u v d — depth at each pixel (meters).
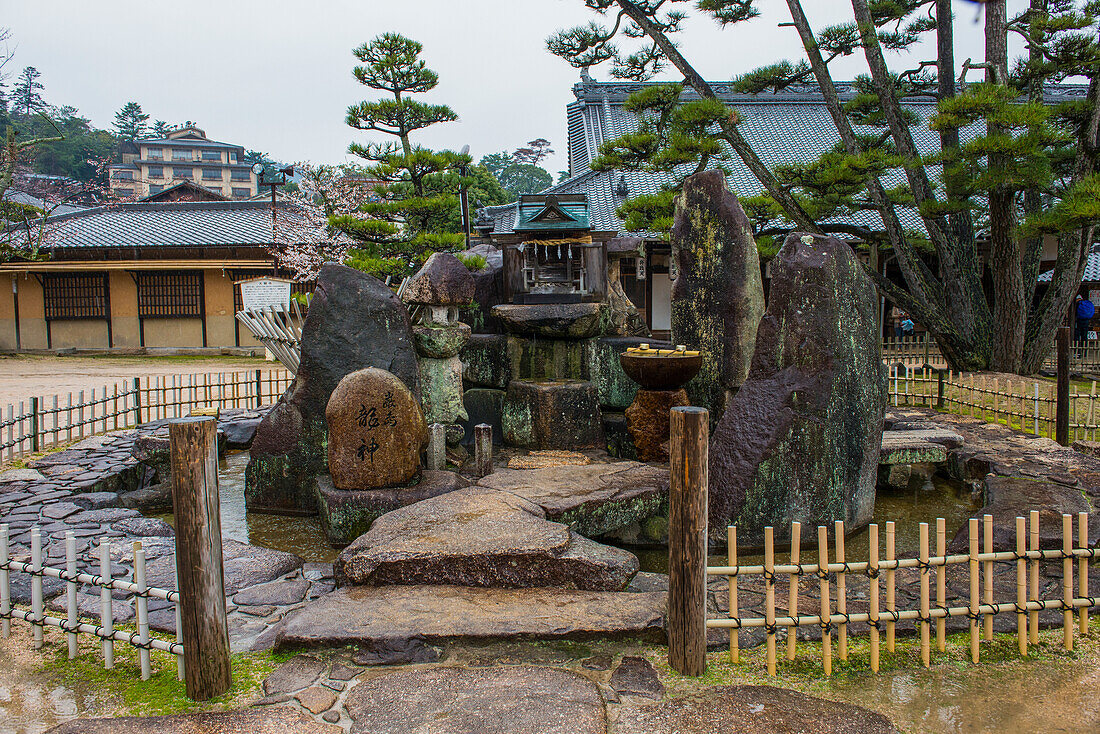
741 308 6.25
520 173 50.38
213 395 12.68
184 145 56.75
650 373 6.11
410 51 12.06
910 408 9.61
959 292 12.00
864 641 3.56
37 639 3.56
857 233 13.02
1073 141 11.91
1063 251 11.82
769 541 3.26
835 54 11.43
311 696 3.06
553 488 5.37
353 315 6.09
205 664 3.04
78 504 5.77
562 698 3.01
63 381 15.58
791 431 5.09
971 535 3.38
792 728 2.85
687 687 3.13
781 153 21.34
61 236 23.62
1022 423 7.86
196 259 23.41
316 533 5.64
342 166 24.88
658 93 10.65
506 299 7.79
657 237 16.91
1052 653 3.46
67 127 51.50
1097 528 4.63
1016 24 11.71
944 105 9.27
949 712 2.98
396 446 5.33
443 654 3.38
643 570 5.05
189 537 2.98
